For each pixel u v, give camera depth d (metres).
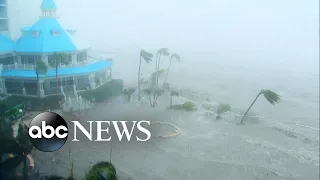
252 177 21.42
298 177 22.08
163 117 31.89
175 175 21.23
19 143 19.34
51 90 33.97
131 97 39.03
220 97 47.00
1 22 37.75
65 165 21.30
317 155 25.97
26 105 30.66
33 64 35.81
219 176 21.45
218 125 31.39
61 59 34.41
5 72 34.00
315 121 38.62
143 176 20.66
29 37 36.75
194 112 34.44
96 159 22.27
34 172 20.08
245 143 26.94
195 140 27.02
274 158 24.55
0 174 19.00
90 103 33.47
